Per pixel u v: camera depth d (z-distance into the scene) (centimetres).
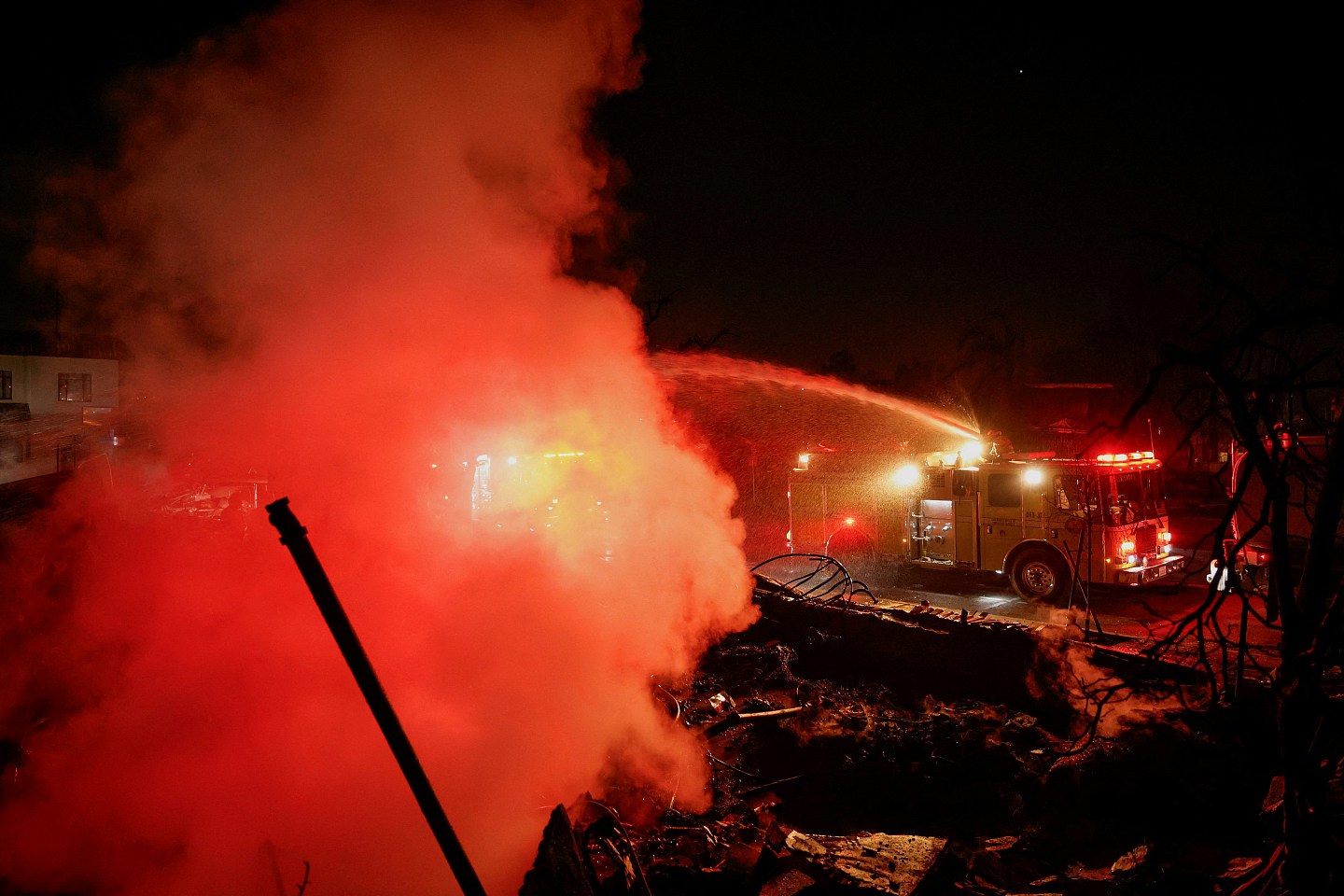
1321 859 309
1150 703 616
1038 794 555
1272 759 484
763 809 571
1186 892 426
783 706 734
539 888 362
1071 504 1217
